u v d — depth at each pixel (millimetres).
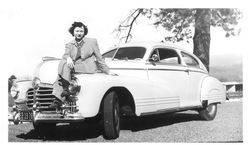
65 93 4926
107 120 5051
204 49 8680
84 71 5277
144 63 5934
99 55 5363
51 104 4949
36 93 5137
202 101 6852
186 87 6547
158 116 7672
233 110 7656
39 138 5707
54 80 5090
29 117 5340
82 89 4906
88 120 5383
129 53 6199
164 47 6430
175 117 7527
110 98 5086
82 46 5348
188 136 5691
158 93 5879
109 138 5145
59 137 5707
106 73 5359
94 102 4926
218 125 6398
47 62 5430
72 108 4922
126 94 5488
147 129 6160
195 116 7559
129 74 5793
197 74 6914
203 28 8656
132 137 5535
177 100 6289
